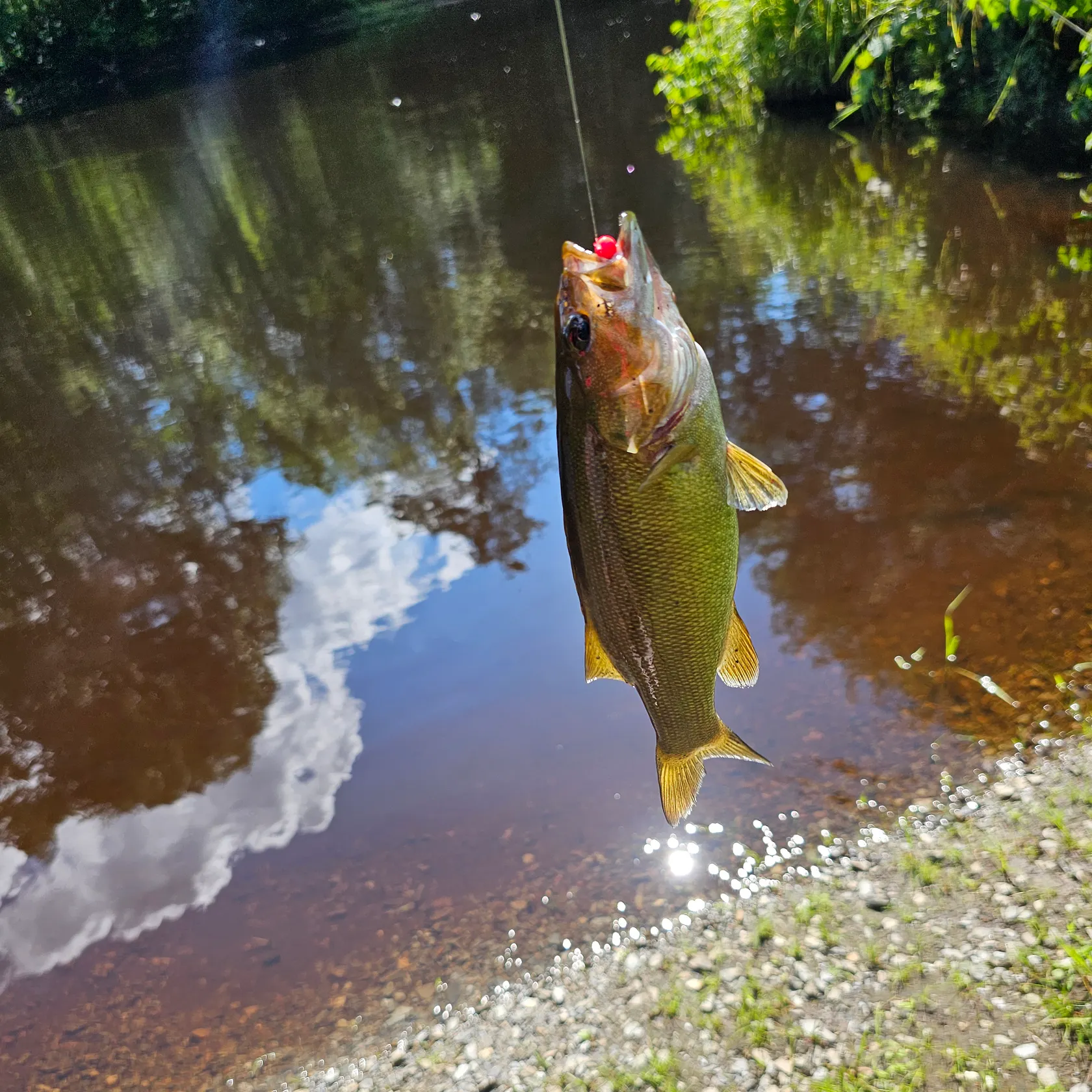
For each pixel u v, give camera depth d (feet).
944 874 2.16
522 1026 2.12
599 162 7.54
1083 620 2.64
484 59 13.41
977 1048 1.84
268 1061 2.18
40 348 6.61
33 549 4.34
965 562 2.93
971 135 6.00
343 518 4.04
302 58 18.08
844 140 6.66
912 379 3.85
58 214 10.46
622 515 1.47
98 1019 2.35
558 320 1.46
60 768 3.11
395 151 9.43
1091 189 4.96
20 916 2.64
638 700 2.86
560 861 2.44
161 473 4.71
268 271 7.04
